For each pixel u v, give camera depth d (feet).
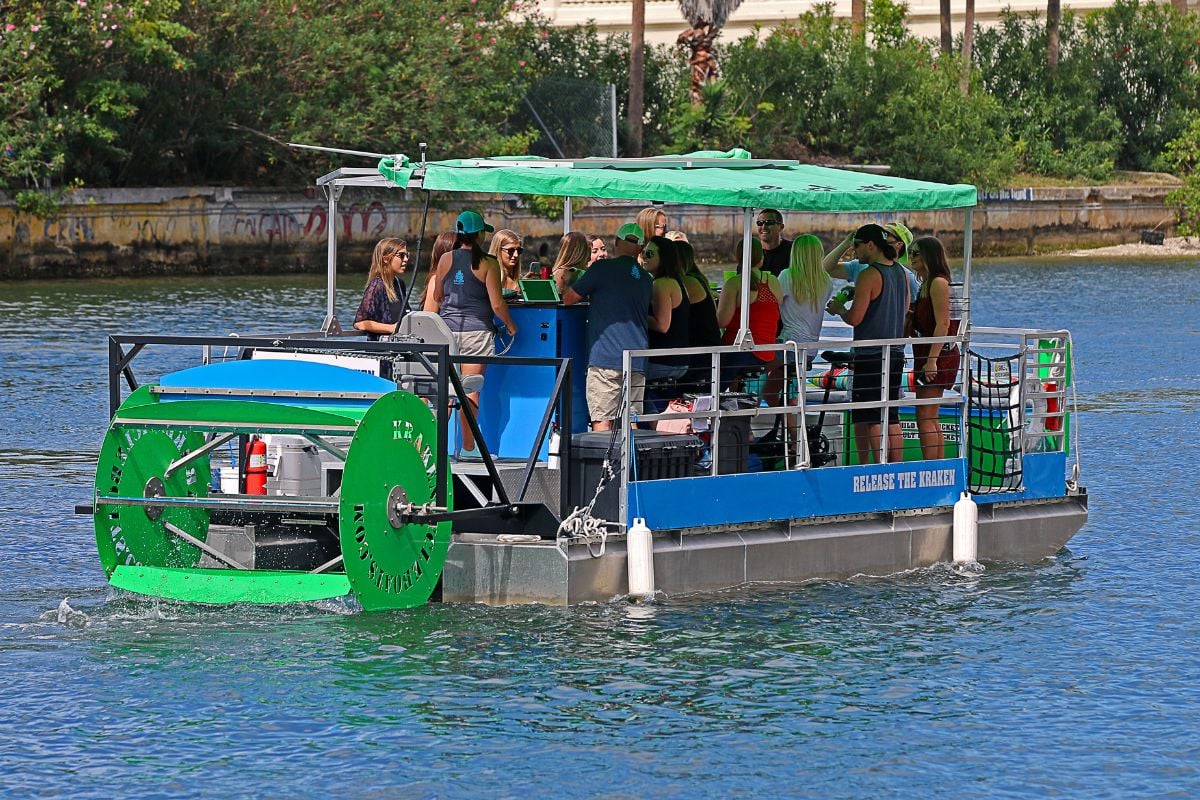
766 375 98.48
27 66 361.92
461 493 92.43
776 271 105.09
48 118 364.58
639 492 90.02
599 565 89.61
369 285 109.81
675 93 536.42
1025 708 77.46
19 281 363.56
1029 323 287.89
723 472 94.58
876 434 102.32
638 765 69.51
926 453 104.63
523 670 80.53
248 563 92.79
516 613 88.63
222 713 74.79
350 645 83.92
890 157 524.11
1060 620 92.63
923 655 85.20
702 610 90.58
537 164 96.58
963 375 104.06
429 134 423.23
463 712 75.20
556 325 95.86
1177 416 178.60
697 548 92.32
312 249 409.69
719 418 93.56
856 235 102.06
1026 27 614.75
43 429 159.84
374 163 420.36
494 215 427.33
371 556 85.61
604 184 90.43
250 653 82.99
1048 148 563.48
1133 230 549.13
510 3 459.32
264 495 92.94
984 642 87.92
